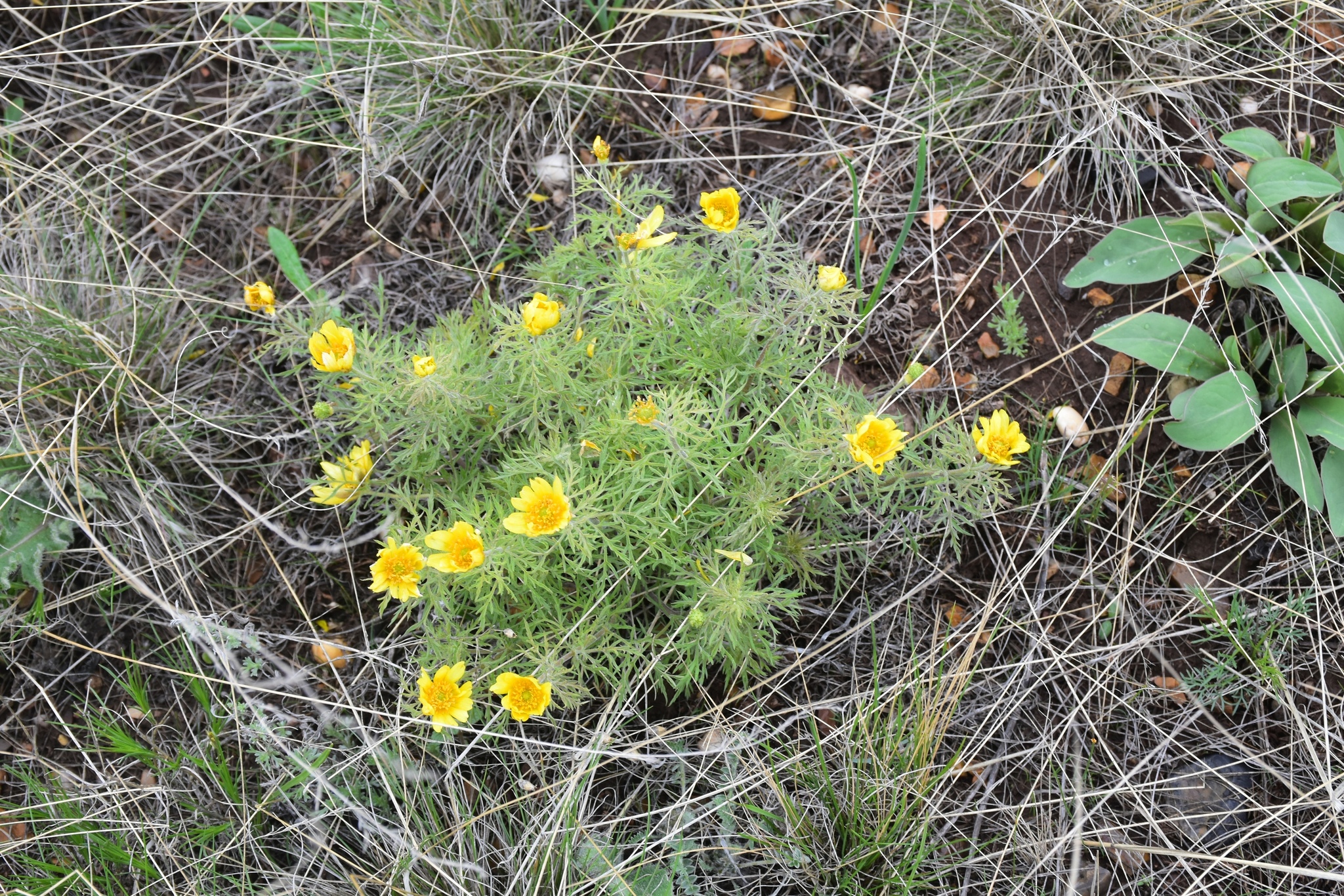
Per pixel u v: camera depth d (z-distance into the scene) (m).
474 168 1.42
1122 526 1.28
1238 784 1.23
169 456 1.34
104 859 1.24
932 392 1.32
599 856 1.22
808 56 1.41
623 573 1.20
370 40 1.36
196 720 1.30
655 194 1.25
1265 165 1.27
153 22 1.45
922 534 1.29
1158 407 1.29
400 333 1.27
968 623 1.28
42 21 1.45
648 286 1.19
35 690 1.31
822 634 1.28
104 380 1.29
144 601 1.33
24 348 1.33
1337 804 1.19
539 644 1.21
